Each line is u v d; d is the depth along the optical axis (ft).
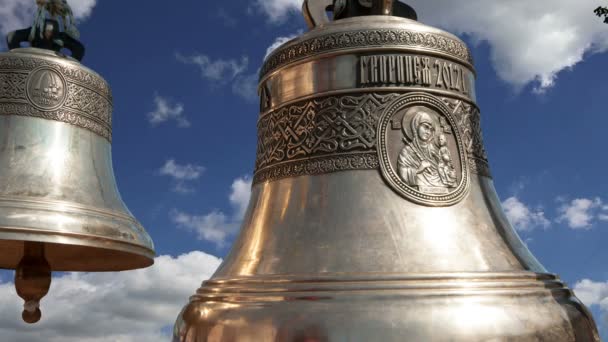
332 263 3.83
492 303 3.67
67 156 5.56
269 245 4.09
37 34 5.86
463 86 4.43
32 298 5.64
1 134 5.46
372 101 4.19
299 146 4.28
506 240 4.17
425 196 4.04
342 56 4.28
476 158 4.40
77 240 5.02
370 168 4.09
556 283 4.07
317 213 4.05
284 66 4.47
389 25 4.30
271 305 3.73
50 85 5.65
